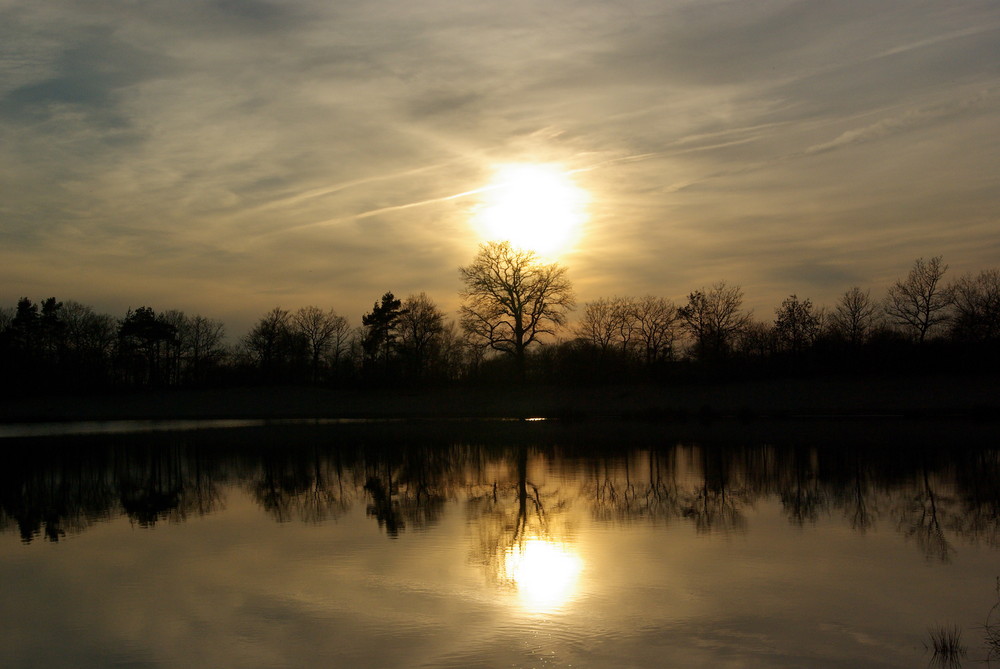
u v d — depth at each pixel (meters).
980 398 63.25
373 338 94.81
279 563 16.84
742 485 26.98
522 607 13.44
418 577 15.45
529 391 79.50
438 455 39.94
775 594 13.97
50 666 11.41
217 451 44.12
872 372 72.50
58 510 24.67
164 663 11.41
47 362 94.69
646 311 87.12
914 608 13.12
